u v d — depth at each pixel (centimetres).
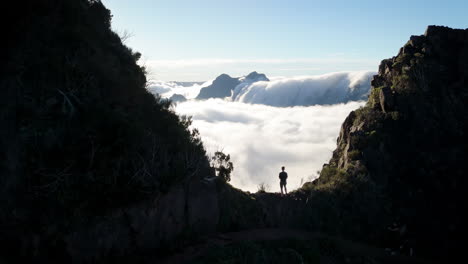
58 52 1574
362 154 3206
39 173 1334
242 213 2200
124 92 1784
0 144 1291
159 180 1627
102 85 1706
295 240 1756
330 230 2522
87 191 1397
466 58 3453
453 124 3231
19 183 1298
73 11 1761
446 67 3506
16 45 1449
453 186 2950
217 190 2028
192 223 1803
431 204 2894
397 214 2820
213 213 1936
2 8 1419
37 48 1509
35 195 1310
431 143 3212
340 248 1856
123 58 2106
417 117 3338
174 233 1698
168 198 1692
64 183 1366
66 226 1338
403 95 3456
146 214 1576
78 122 1495
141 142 1617
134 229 1527
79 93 1577
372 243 2603
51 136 1410
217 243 1681
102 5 2186
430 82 3450
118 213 1483
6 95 1356
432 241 2669
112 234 1455
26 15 1491
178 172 1719
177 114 2156
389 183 3038
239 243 1641
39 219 1297
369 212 2753
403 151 3219
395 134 3325
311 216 2552
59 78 1540
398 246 2619
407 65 3656
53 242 1307
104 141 1476
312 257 1656
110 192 1444
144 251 1553
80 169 1410
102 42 1962
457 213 2808
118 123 1525
